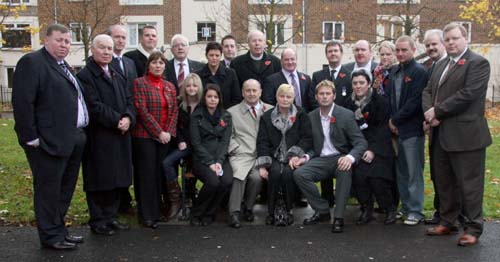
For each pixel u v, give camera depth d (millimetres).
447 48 5195
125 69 6066
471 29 25828
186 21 26500
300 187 5934
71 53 26453
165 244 5277
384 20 23156
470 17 15750
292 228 5820
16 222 5941
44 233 5055
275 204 6008
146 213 5852
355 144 5965
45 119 4855
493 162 9375
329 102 6020
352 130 6020
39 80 4809
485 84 5066
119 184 5535
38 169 4938
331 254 4973
